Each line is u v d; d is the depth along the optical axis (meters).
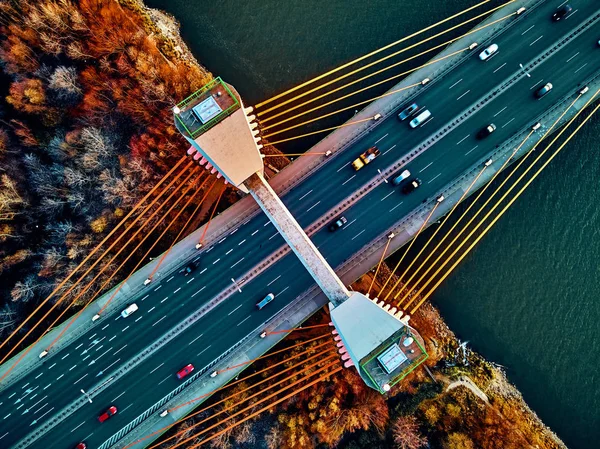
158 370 74.81
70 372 74.25
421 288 79.38
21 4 69.19
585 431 79.12
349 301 63.22
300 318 75.44
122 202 73.50
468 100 76.31
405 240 76.19
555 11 76.31
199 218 76.94
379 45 79.94
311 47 80.56
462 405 76.94
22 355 73.38
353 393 73.62
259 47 81.06
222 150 56.56
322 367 73.44
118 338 74.88
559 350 79.56
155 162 73.62
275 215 68.75
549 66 76.12
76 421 73.81
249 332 75.25
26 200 72.88
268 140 79.44
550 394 79.62
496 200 77.88
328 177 76.44
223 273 75.88
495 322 80.19
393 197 76.12
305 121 79.69
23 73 73.19
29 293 72.69
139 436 73.94
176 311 75.38
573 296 79.00
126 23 76.06
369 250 75.88
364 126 76.75
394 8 80.19
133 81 73.56
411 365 59.59
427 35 79.25
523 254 79.00
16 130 72.88
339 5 80.69
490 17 76.94
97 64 74.88
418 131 76.38
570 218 78.50
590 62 75.88
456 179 76.06
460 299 80.06
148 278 75.19
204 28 81.06
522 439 75.75
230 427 71.94
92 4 73.50
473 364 80.31
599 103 78.00
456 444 72.69
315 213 76.06
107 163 73.88
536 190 78.19
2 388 73.25
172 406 74.38
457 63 76.81
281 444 71.12
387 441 74.38
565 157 78.00
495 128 75.81
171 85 74.06
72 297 73.94
